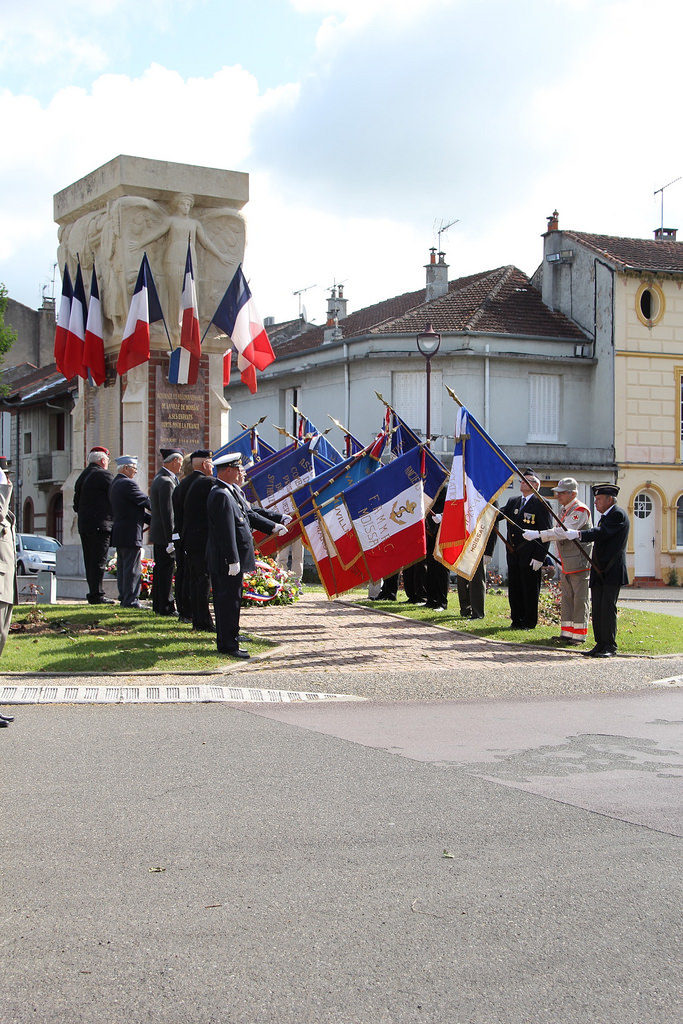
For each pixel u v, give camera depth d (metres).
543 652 12.83
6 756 7.23
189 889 4.81
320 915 4.52
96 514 15.30
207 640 12.27
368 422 38.97
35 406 49.25
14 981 3.89
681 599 30.95
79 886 4.84
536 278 43.66
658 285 40.12
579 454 38.56
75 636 12.38
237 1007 3.71
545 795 6.40
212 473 13.88
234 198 19.31
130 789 6.43
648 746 7.76
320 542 14.07
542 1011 3.70
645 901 4.71
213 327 19.17
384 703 9.55
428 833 5.65
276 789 6.46
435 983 3.90
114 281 18.64
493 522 13.88
